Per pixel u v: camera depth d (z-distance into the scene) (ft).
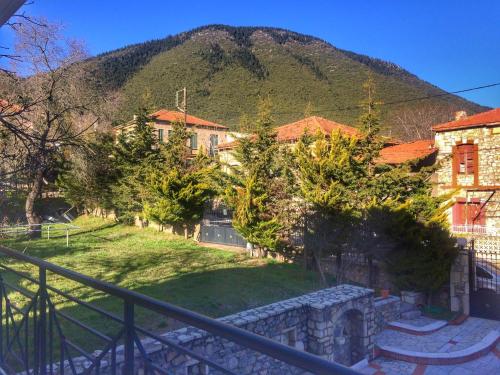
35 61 55.83
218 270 49.67
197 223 72.33
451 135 82.64
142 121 80.38
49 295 11.28
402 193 48.80
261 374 28.27
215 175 62.75
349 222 45.73
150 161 77.00
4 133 24.88
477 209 78.59
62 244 63.93
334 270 51.67
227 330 5.26
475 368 31.99
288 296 40.57
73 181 87.30
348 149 49.39
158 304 6.57
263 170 56.65
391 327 40.19
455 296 44.68
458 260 44.57
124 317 7.93
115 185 84.23
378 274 48.55
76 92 63.72
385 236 44.75
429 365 32.81
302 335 32.17
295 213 53.36
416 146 87.61
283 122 187.62
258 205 54.90
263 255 59.36
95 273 45.01
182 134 75.77
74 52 62.39
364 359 34.12
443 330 39.78
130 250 61.31
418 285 44.88
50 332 11.39
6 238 66.13
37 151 24.73
